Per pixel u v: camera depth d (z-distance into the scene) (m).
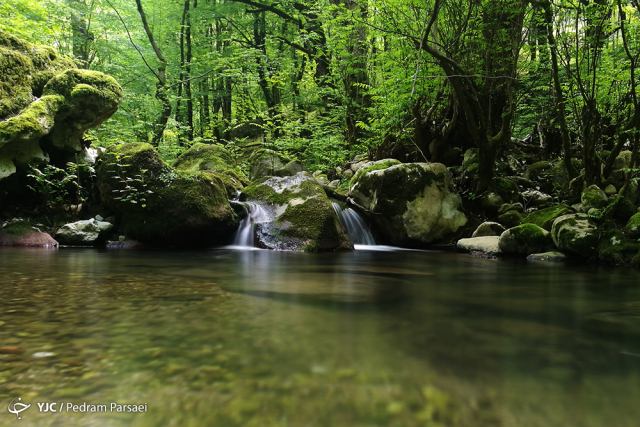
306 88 15.77
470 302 3.16
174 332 2.17
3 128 6.63
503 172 9.52
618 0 6.24
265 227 7.71
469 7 7.33
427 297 3.32
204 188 7.67
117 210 7.63
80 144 8.40
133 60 15.22
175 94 16.52
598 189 6.89
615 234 5.78
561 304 3.14
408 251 7.62
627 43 6.98
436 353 1.95
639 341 2.21
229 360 1.78
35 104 7.19
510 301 3.23
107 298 2.97
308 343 2.04
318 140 12.81
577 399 1.50
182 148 13.94
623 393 1.55
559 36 7.15
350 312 2.72
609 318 2.72
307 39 13.57
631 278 4.46
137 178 7.44
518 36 7.54
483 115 8.03
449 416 1.35
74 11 13.45
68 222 7.75
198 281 3.83
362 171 9.08
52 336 2.06
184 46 17.11
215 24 18.84
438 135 9.53
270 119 15.46
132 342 1.99
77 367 1.67
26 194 7.69
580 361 1.89
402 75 8.22
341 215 8.61
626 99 7.36
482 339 2.20
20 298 2.92
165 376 1.60
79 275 4.03
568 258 6.06
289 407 1.38
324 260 5.98
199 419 1.29
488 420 1.33
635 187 7.47
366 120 12.24
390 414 1.35
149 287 3.46
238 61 14.82
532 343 2.15
